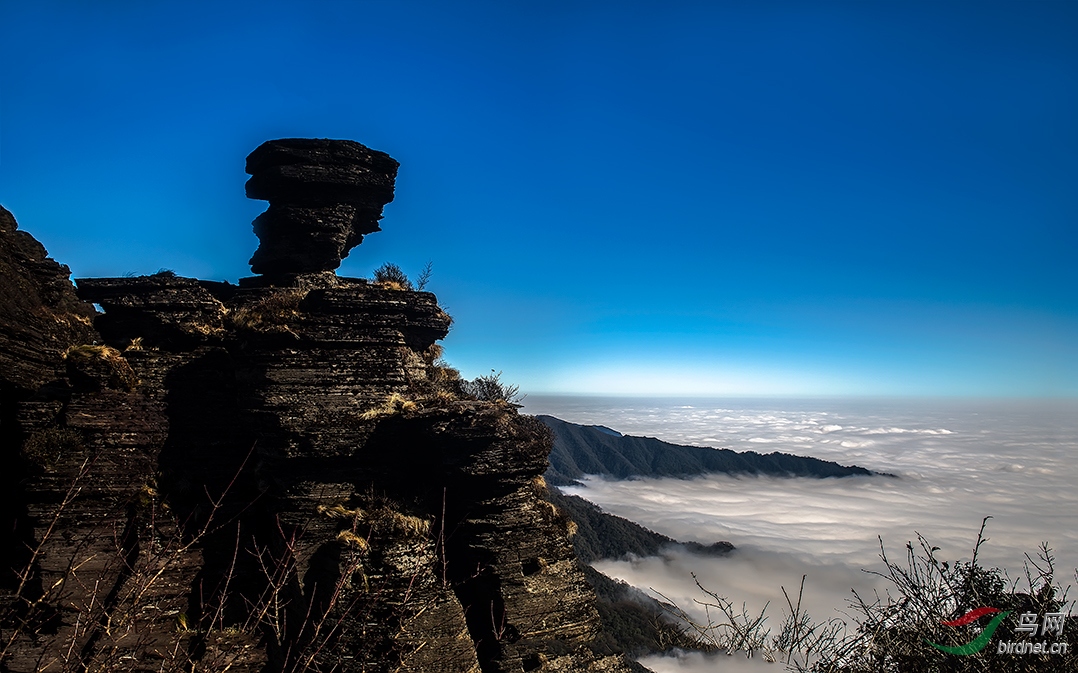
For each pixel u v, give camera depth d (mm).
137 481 15375
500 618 16250
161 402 16688
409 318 18875
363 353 16844
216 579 15898
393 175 20703
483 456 16328
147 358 16906
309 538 15570
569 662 16281
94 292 17422
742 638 9914
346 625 14406
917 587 8328
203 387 17188
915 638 8273
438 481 17156
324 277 19672
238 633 15188
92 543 14586
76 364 15461
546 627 16406
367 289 17500
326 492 16031
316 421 15984
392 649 14328
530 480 17406
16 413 14711
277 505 16125
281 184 19344
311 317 16688
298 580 15203
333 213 19766
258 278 20094
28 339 15180
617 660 16656
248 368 16406
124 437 15383
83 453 14898
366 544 15172
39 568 14047
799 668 8797
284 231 19656
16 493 14766
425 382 18297
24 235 16672
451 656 14805
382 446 16578
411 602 14734
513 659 15930
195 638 14953
